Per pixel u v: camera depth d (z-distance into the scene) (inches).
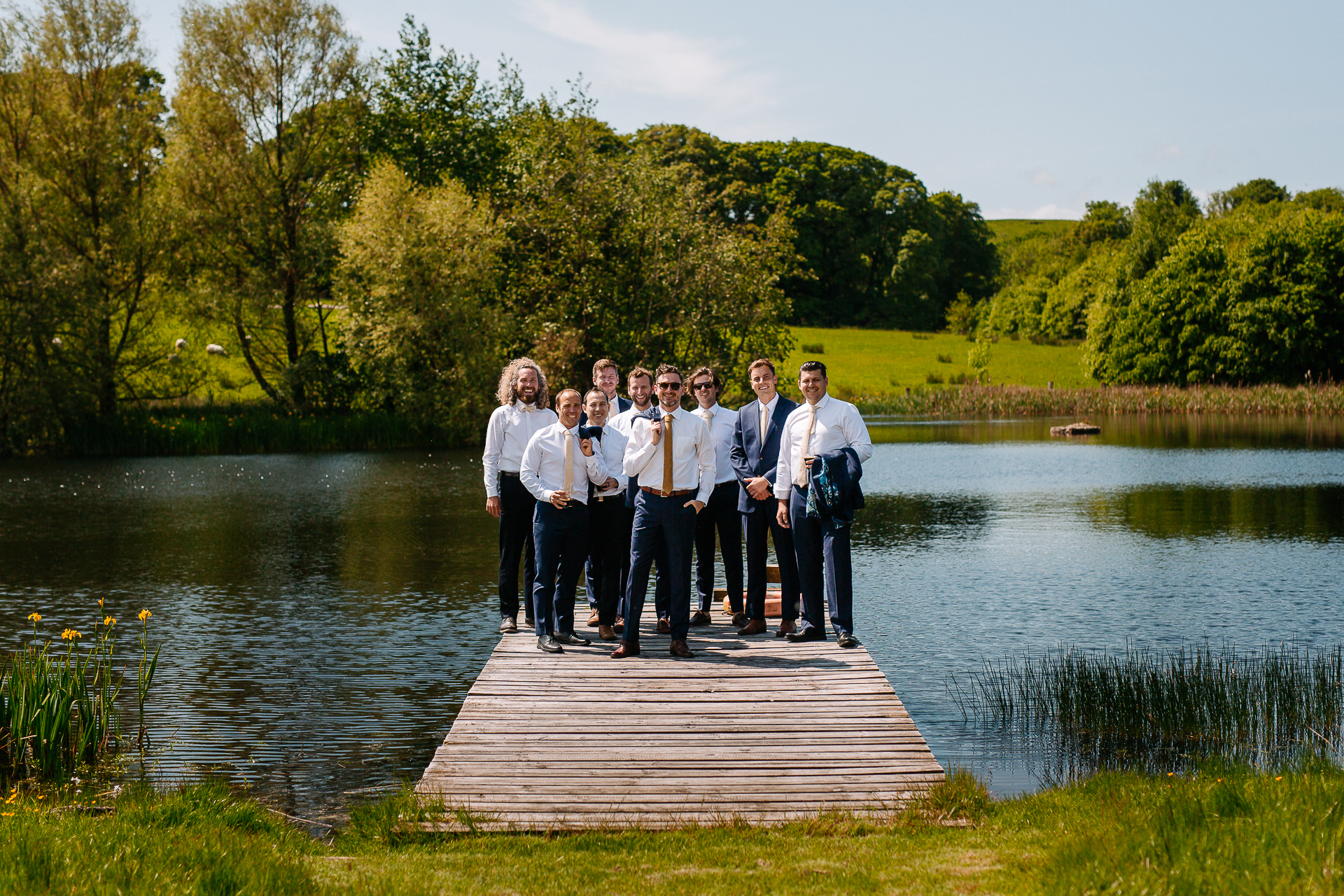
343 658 384.2
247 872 160.9
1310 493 856.9
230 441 1360.7
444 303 1341.0
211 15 1453.0
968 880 155.9
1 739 267.6
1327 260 2246.6
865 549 628.7
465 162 1611.7
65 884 154.3
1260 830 159.6
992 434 1581.0
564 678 269.3
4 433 1254.9
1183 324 2297.0
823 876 159.3
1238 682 335.6
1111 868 149.9
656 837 182.7
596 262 1414.9
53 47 1365.7
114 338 1437.0
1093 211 4269.2
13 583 524.4
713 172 3395.7
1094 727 301.6
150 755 279.3
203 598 489.1
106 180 1384.1
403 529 703.1
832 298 3814.0
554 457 297.4
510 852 177.8
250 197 1466.5
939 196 4109.3
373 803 243.8
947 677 358.9
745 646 301.4
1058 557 594.9
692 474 287.9
